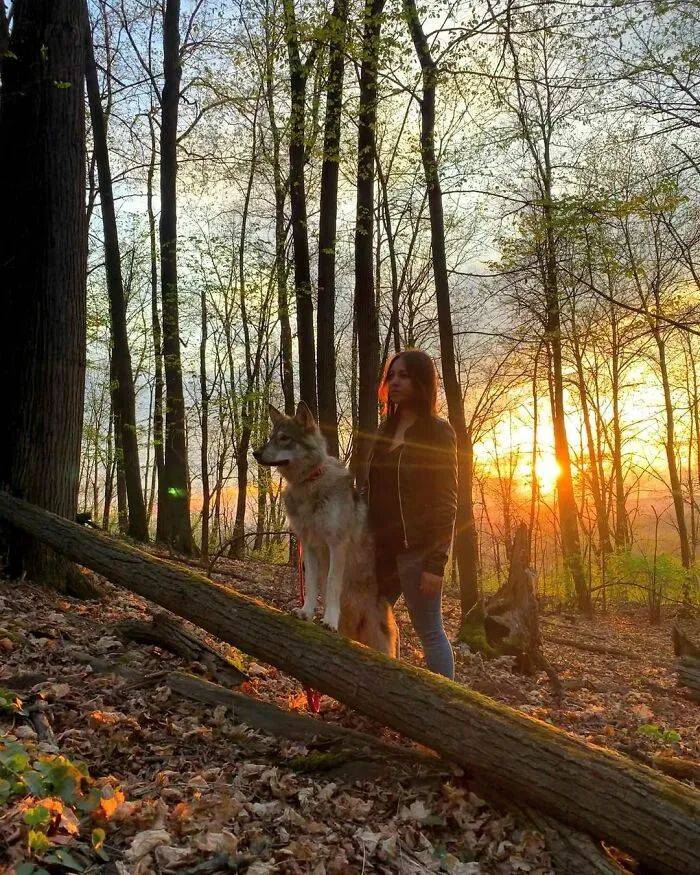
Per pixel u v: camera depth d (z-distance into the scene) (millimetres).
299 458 4195
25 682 3904
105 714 3635
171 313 15305
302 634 3734
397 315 14711
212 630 4145
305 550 4402
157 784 3078
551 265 11695
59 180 6422
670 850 2568
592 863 2727
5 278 6465
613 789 2738
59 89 6398
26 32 6395
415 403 4039
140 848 2516
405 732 3271
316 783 3330
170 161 15453
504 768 2951
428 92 9898
